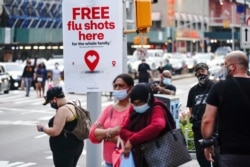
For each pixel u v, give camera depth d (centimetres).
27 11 8262
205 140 806
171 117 821
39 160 1739
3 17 7831
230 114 779
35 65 4619
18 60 7275
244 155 773
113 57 1152
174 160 802
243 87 782
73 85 1171
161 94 1877
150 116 814
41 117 2983
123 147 822
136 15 1612
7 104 3744
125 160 808
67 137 1055
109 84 1159
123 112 891
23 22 8188
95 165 1208
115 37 1148
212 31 13312
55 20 8825
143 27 1611
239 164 771
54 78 4272
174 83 6203
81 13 1151
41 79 4316
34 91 4972
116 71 1154
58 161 1069
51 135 1054
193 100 1224
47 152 1883
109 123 888
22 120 2842
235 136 777
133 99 810
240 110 774
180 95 4556
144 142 803
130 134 816
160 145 802
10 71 5206
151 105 816
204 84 1216
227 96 782
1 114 3138
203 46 12675
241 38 2614
